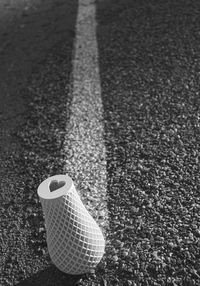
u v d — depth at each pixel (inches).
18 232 44.8
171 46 72.8
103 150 53.8
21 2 125.4
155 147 51.4
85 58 79.6
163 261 36.8
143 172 47.9
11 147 60.3
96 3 107.4
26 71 82.1
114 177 48.5
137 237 39.8
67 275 38.0
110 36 84.9
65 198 35.0
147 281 35.5
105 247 39.6
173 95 60.4
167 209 42.1
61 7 112.7
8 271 40.4
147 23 84.4
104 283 36.2
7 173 55.0
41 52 88.3
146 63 70.6
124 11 94.7
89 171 50.6
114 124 58.3
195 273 35.0
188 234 38.7
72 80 73.2
